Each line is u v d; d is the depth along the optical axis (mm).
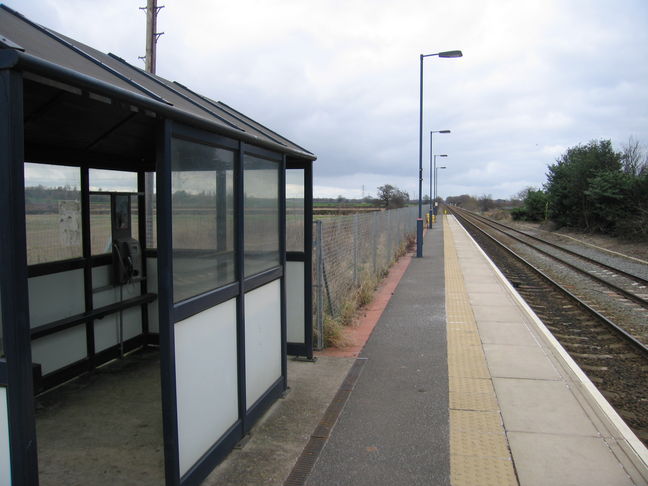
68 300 5281
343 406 4805
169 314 3041
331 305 7648
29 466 2199
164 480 3547
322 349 6668
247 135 3924
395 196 60281
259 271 4500
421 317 8617
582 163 32250
